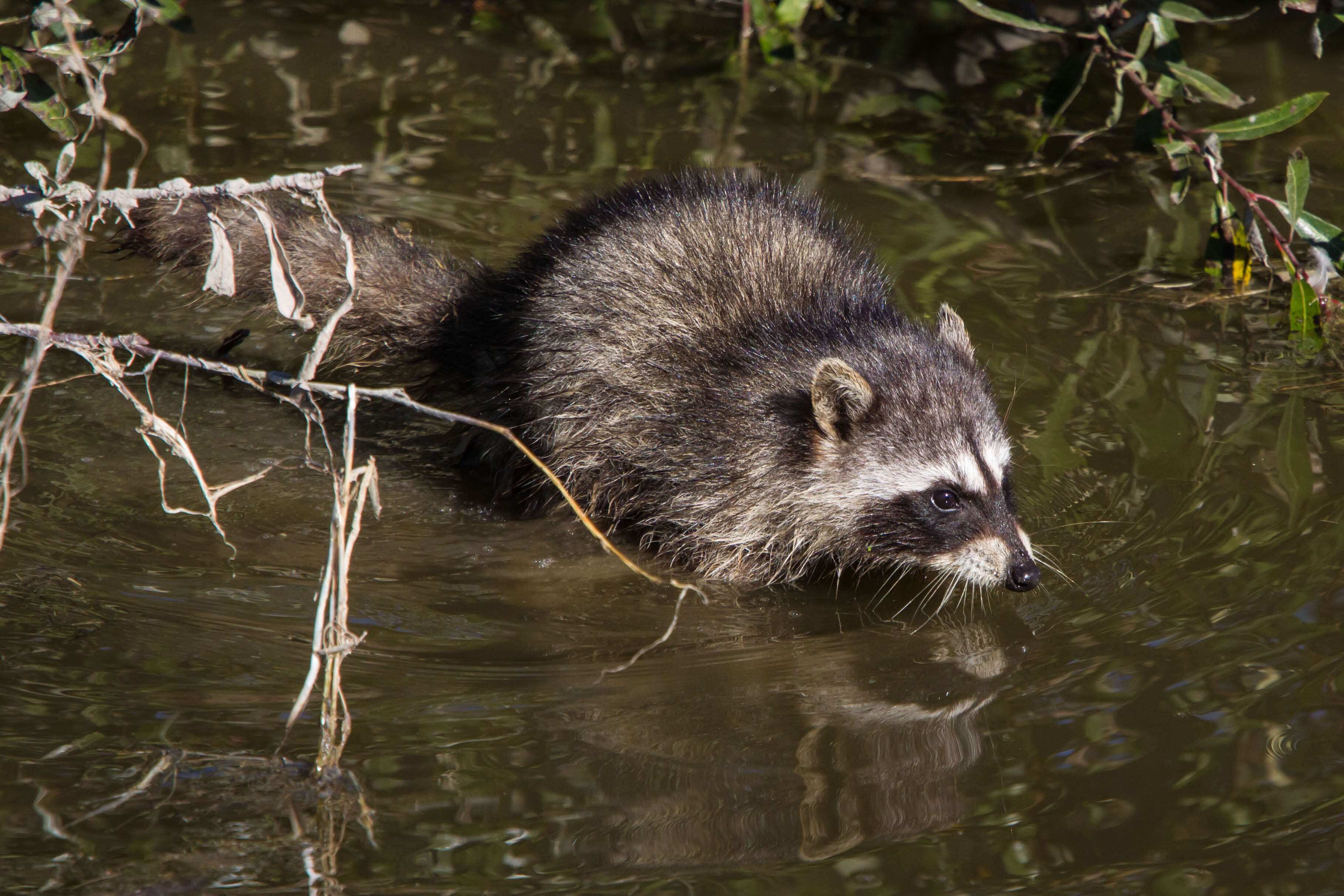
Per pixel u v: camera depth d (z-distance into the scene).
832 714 7.79
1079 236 13.82
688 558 10.34
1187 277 13.10
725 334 10.64
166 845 6.38
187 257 12.19
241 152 14.80
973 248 13.52
